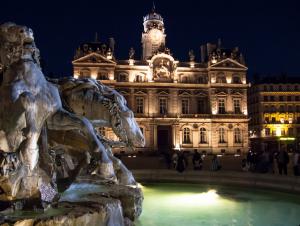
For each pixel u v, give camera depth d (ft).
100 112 34.63
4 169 20.10
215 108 245.45
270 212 39.83
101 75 236.02
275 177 56.44
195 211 40.16
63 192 26.25
